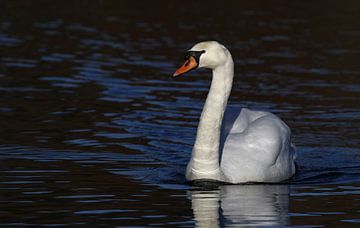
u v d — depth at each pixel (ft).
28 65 69.21
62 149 46.55
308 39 84.43
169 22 91.56
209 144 40.88
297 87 64.59
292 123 54.24
